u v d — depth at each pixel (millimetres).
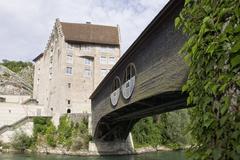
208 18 3643
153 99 21328
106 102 32344
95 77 60438
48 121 54500
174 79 15094
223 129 3406
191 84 4023
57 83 59969
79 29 62938
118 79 27234
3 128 51531
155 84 17859
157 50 17875
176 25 4406
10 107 58594
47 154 45750
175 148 53906
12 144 48938
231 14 3438
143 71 20359
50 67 66562
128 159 38156
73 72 59844
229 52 3312
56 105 58750
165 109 22859
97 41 61844
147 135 52750
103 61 61719
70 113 52656
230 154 3301
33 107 61469
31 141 50500
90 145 43781
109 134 42875
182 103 19234
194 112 3979
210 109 3695
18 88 87875
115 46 62969
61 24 63312
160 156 42375
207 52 3566
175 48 15258
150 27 18094
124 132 43469
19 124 52531
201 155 3709
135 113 27406
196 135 3953
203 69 3783
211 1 3740
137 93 21438
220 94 3551
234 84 3309
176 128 54000
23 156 41406
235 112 3279
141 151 48688
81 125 48312
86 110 59156
